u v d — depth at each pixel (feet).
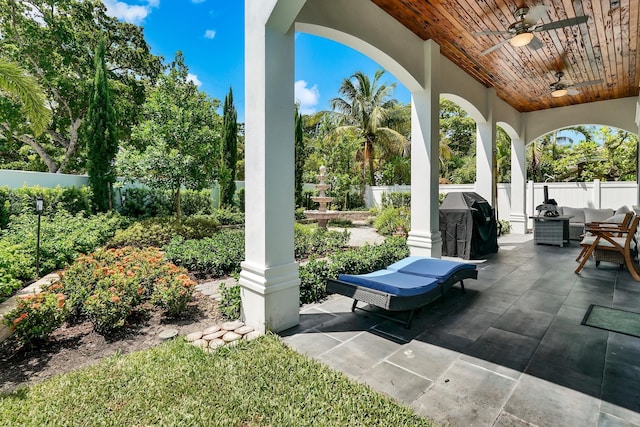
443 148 53.93
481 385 6.30
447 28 14.75
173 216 31.09
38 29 33.50
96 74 30.04
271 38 8.86
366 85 53.36
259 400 5.71
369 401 5.69
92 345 8.29
